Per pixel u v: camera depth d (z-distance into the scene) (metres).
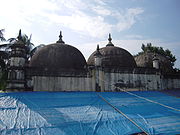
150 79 12.60
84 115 6.09
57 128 4.82
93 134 4.55
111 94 10.14
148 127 5.21
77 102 7.93
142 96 10.02
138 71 12.36
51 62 11.94
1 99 7.62
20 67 10.03
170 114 6.64
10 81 9.66
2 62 19.61
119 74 11.74
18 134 4.35
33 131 4.56
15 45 10.49
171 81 14.18
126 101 8.59
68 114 6.12
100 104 7.79
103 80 11.22
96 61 11.77
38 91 9.88
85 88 10.78
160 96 10.38
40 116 5.78
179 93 11.86
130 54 15.85
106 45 17.33
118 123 5.44
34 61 12.45
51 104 7.33
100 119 5.72
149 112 6.80
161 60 18.75
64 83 10.52
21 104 7.02
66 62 12.23
